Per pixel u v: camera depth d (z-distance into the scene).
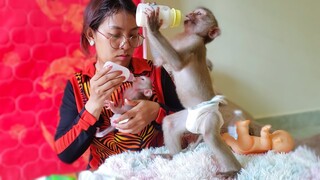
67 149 0.90
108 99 0.88
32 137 1.43
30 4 1.38
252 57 1.80
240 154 0.74
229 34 1.74
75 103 0.97
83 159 1.29
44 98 1.44
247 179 0.62
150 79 0.96
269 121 1.84
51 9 1.41
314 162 0.69
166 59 0.68
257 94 1.84
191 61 0.69
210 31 0.71
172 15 0.65
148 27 0.66
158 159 0.73
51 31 1.42
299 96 1.92
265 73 1.84
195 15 0.71
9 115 1.40
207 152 0.71
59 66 1.44
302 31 1.87
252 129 0.85
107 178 0.66
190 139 0.79
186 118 0.71
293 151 0.75
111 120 0.90
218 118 0.67
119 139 0.94
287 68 1.88
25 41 1.39
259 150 0.75
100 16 0.86
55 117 1.46
